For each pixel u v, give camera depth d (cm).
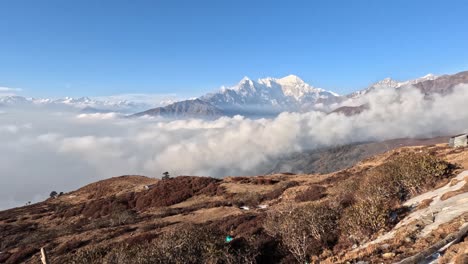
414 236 1733
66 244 4328
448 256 1270
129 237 4097
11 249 4928
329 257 2058
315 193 4841
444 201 2084
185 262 2406
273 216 3134
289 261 2473
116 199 7725
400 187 2878
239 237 3064
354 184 3528
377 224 2227
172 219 5078
